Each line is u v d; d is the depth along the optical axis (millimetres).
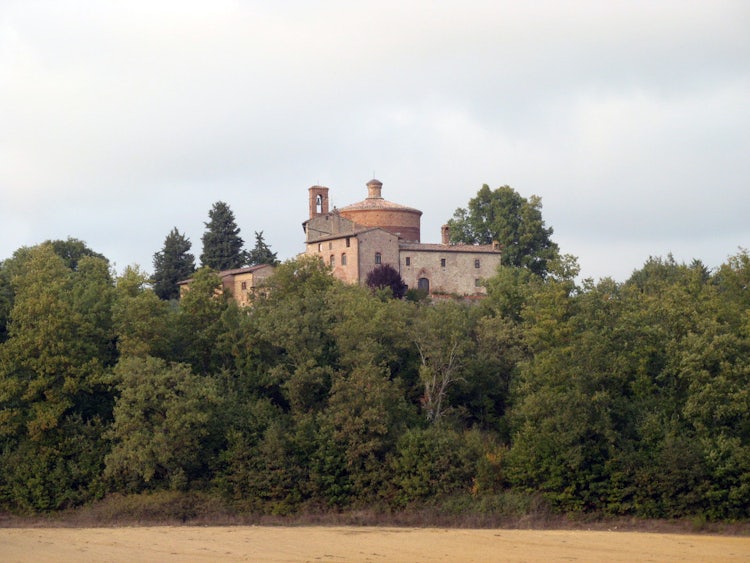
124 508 80375
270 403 90062
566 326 83500
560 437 77812
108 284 102812
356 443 82688
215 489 82938
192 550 64062
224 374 90500
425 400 92125
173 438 81938
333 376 87125
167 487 83500
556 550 63375
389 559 60156
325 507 81562
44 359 85562
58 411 84188
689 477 73938
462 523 77062
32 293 89750
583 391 80250
